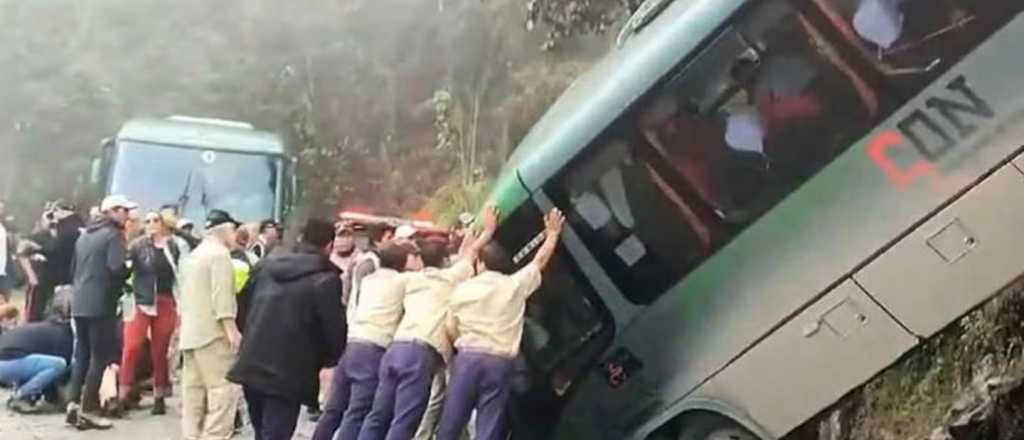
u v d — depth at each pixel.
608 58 10.26
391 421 8.88
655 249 8.91
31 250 15.39
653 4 9.73
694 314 8.86
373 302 9.23
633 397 8.96
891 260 8.60
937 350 10.95
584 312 9.03
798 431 9.12
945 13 8.61
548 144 9.05
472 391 8.55
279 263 9.19
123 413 13.14
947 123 8.58
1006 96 8.53
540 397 9.09
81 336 12.43
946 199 8.56
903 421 10.91
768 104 8.78
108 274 12.36
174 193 20.59
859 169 8.66
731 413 8.76
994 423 9.70
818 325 8.67
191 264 10.35
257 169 20.91
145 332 13.04
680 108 8.88
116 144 20.78
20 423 12.62
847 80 8.69
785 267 8.72
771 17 8.77
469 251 9.09
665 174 8.89
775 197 8.75
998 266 8.55
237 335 10.27
